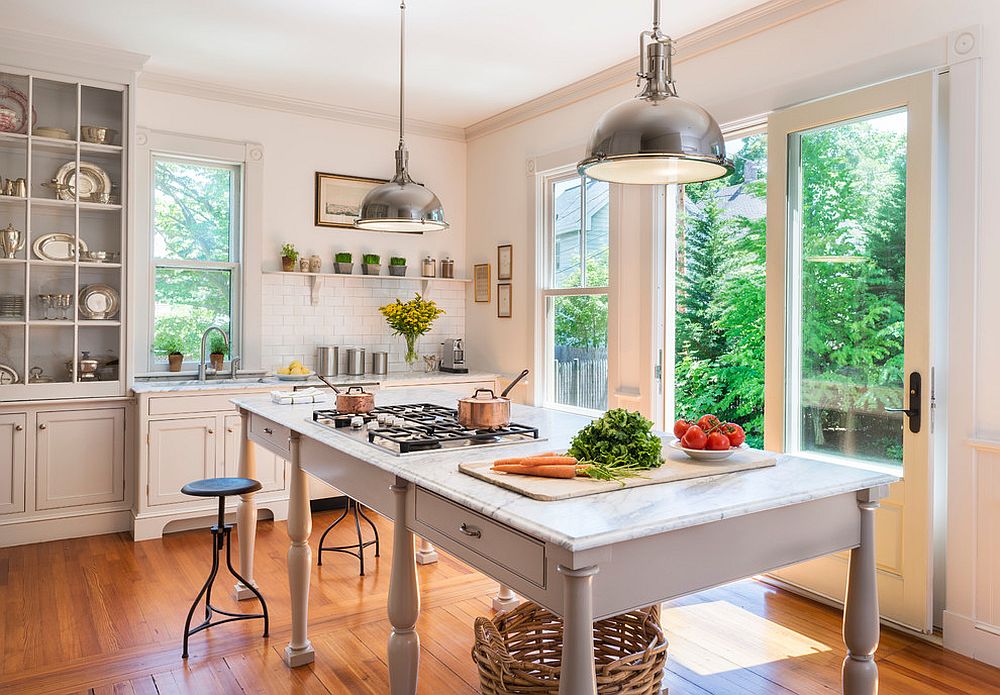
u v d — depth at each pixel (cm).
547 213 551
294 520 292
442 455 234
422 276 605
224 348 525
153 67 476
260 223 536
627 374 473
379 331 593
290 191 550
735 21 389
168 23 405
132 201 457
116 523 459
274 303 545
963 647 299
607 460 209
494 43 432
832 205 348
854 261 338
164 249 509
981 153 296
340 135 572
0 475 425
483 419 270
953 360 304
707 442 222
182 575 387
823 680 277
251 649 302
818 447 355
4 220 428
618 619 250
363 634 317
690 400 711
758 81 385
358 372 562
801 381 362
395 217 312
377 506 234
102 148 449
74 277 444
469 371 618
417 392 417
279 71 483
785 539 193
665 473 205
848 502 209
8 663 286
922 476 308
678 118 193
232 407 472
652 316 448
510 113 570
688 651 302
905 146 317
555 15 390
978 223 296
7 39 413
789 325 366
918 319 309
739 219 677
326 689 269
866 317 333
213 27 410
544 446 252
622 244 475
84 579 379
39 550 423
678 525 163
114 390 455
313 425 293
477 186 619
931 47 310
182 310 517
